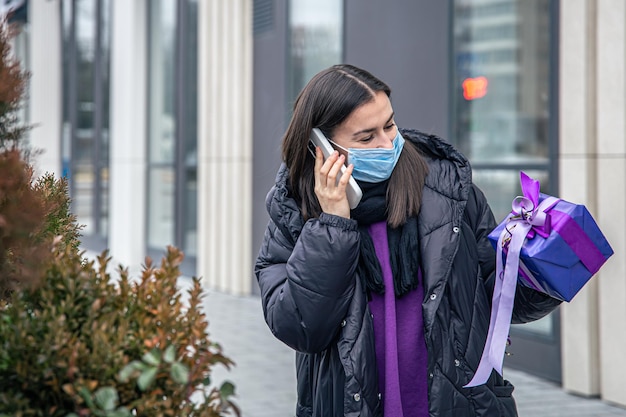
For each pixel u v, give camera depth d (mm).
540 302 2750
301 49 10625
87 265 2234
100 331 1969
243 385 7164
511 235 2611
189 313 2170
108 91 16453
